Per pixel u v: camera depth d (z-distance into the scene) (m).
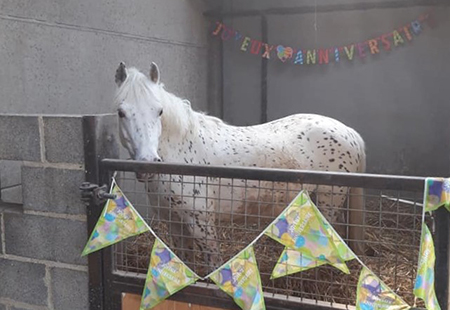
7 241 1.82
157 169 1.48
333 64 4.44
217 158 2.21
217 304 1.48
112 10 3.39
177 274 1.50
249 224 2.44
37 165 1.70
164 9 3.98
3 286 1.87
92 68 3.24
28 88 2.76
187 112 2.15
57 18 2.94
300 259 1.35
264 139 2.34
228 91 4.80
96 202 1.54
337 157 2.44
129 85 1.96
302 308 1.37
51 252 1.75
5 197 2.60
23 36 2.71
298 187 2.23
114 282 1.61
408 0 4.07
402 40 4.16
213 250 2.12
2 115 1.72
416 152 4.27
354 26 4.32
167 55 4.06
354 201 2.25
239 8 4.61
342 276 2.11
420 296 1.18
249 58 4.68
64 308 1.77
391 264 2.35
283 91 4.62
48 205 1.72
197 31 4.48
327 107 4.52
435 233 1.20
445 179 1.17
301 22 4.46
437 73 4.12
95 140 1.56
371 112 4.37
